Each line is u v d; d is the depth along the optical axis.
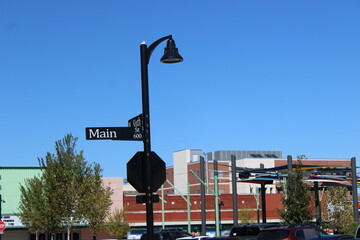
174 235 35.12
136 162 13.09
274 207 83.69
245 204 82.75
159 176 13.07
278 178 48.94
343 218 57.62
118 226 68.88
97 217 51.53
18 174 66.81
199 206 80.62
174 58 13.78
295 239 22.98
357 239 20.47
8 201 66.00
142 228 76.12
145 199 12.98
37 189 51.69
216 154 130.25
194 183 118.12
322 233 23.97
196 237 31.66
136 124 13.67
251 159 114.56
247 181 51.12
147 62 13.37
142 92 13.24
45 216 50.03
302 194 40.59
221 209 81.00
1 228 42.16
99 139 13.23
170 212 79.25
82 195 50.31
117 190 74.69
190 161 122.19
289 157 43.69
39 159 51.19
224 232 59.69
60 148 50.72
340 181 50.56
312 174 49.62
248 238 29.12
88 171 51.47
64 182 50.12
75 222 51.31
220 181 114.62
